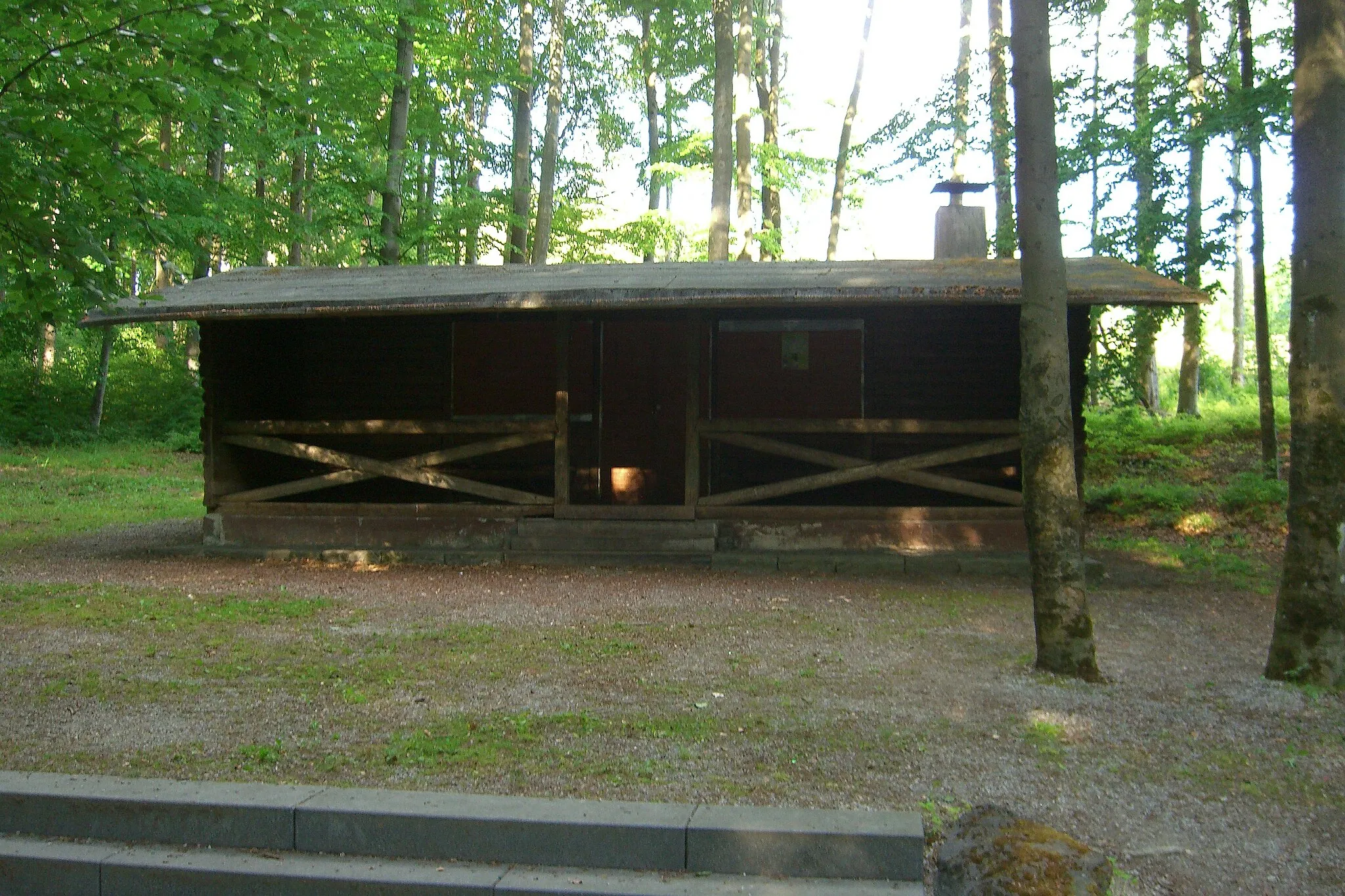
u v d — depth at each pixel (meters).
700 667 6.30
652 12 27.58
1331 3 5.80
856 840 3.80
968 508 10.30
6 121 6.07
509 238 24.31
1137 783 4.48
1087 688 5.77
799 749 4.82
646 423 11.91
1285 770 4.62
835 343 11.66
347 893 3.83
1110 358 14.33
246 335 11.72
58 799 4.21
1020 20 5.99
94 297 6.41
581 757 4.72
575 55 28.80
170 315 9.53
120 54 6.63
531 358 12.12
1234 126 12.03
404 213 22.59
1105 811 4.23
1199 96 14.12
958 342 11.56
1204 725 5.15
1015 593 8.79
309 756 4.76
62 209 6.30
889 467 10.24
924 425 10.20
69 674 6.14
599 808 4.06
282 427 11.12
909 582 9.32
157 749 4.87
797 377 11.72
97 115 6.75
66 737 5.03
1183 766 4.65
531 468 12.28
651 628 7.38
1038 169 5.97
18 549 11.38
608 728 5.12
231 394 11.45
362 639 7.05
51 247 6.20
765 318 11.71
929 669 6.22
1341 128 5.77
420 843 4.00
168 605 8.20
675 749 4.83
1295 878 3.77
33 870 4.00
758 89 26.34
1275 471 13.57
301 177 22.59
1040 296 6.01
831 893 3.70
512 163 26.00
